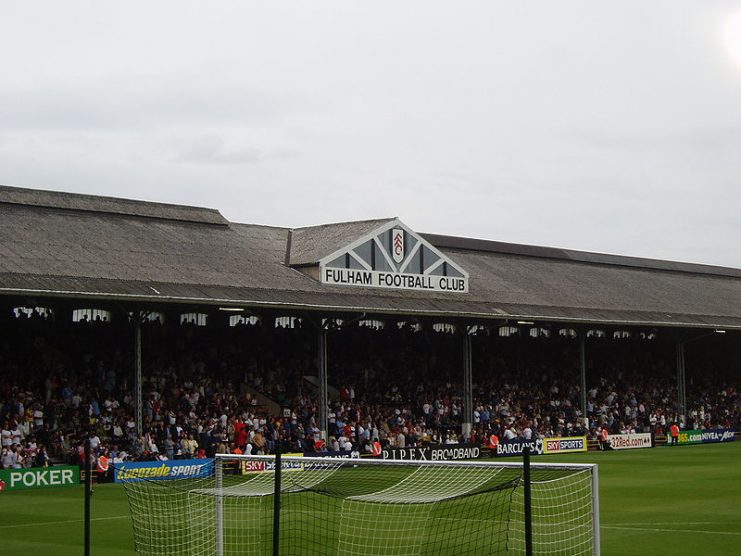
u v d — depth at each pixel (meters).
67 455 42.62
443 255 57.59
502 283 63.47
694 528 26.77
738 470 45.41
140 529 25.67
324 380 50.09
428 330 67.81
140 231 50.09
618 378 75.06
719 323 70.81
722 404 77.69
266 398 55.22
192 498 30.70
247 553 22.72
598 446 62.41
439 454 53.19
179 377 52.66
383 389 61.31
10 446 40.25
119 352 52.69
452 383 64.88
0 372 47.56
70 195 49.91
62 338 53.09
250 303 45.25
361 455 50.16
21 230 44.78
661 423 68.56
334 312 50.31
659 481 40.06
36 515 30.62
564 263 74.06
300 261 52.38
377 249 54.28
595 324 63.47
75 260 43.44
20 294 38.09
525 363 71.94
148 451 43.16
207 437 46.12
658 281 78.06
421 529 25.83
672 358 81.44
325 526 26.17
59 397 46.56
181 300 42.69
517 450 57.28
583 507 30.55
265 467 40.47
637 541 24.59
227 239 53.88
